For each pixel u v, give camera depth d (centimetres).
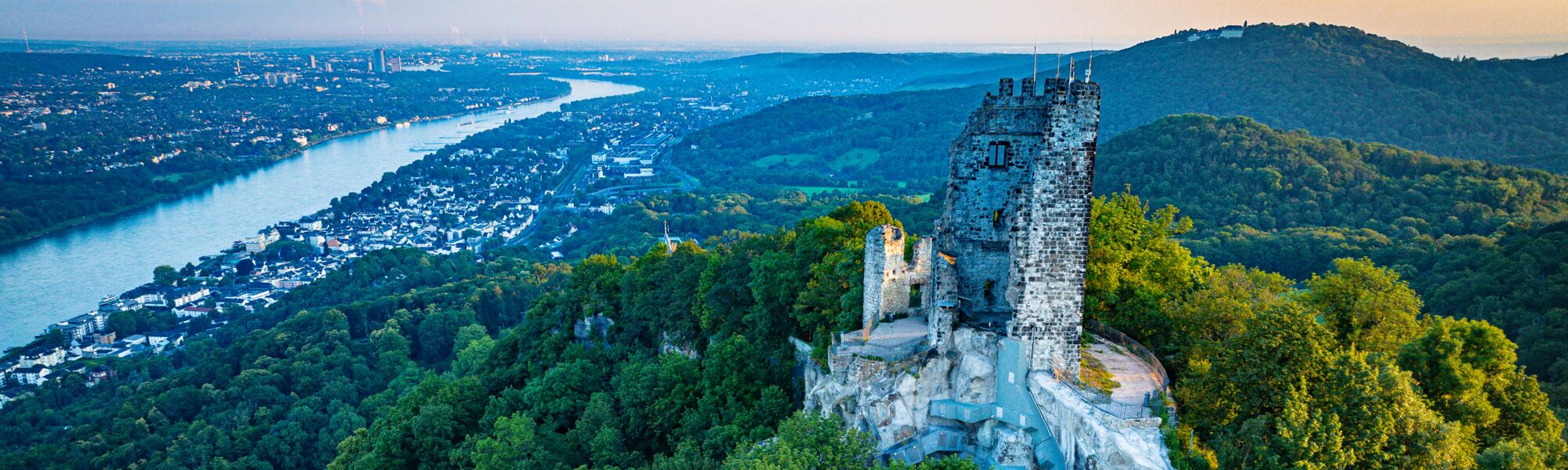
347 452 12606
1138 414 5878
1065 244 6297
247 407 18650
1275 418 5700
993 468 6438
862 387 7281
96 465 16712
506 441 9950
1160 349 7650
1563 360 11175
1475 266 15938
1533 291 13500
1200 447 6081
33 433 19700
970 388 6794
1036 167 6178
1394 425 5825
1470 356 7375
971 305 7450
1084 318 7969
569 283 15288
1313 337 5966
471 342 19088
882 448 6900
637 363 10856
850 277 8706
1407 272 16950
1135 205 8856
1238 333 7012
